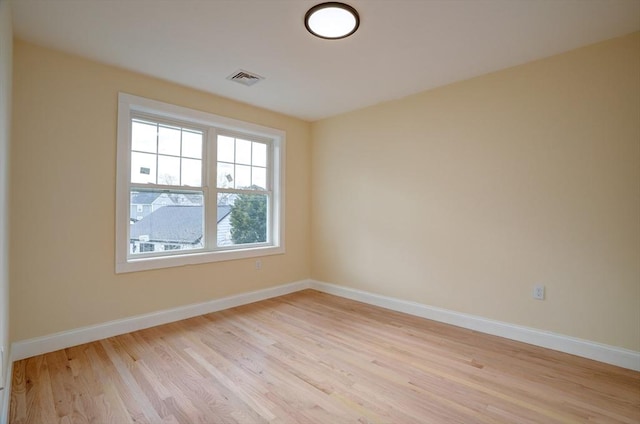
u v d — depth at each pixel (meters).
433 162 3.28
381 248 3.73
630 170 2.27
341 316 3.34
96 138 2.69
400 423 1.68
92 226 2.67
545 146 2.62
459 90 3.09
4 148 1.66
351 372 2.18
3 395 1.58
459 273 3.10
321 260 4.42
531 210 2.69
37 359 2.32
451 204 3.15
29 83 2.38
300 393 1.93
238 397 1.89
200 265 3.38
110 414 1.73
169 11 2.02
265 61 2.69
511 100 2.78
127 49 2.49
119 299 2.82
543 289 2.63
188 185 3.38
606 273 2.36
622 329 2.30
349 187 4.06
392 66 2.78
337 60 2.67
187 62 2.71
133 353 2.44
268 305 3.72
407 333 2.89
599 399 1.89
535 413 1.76
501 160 2.84
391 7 1.97
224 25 2.18
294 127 4.34
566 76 2.51
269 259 4.05
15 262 2.31
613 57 2.32
